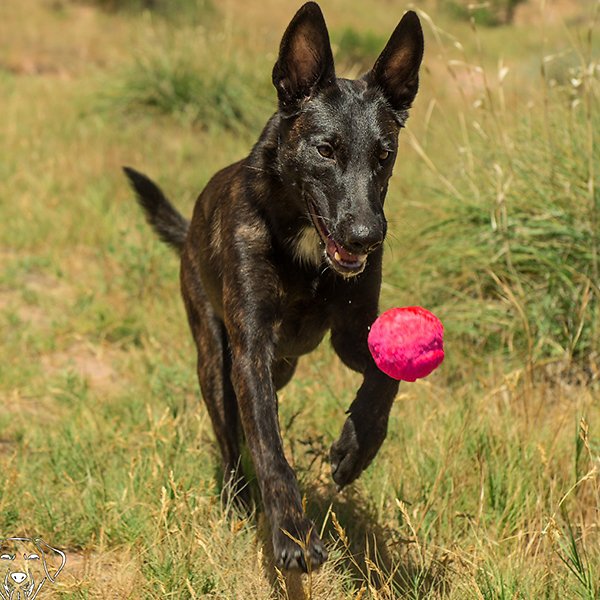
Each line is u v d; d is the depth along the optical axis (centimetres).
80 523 585
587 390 782
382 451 685
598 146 914
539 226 902
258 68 1827
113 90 1755
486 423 688
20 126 1612
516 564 535
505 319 883
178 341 937
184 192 1377
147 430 724
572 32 1104
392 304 935
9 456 681
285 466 509
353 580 536
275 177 581
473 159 1003
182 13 2564
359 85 595
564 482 629
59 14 2534
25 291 1041
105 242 1199
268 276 571
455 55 2764
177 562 524
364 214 539
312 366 861
